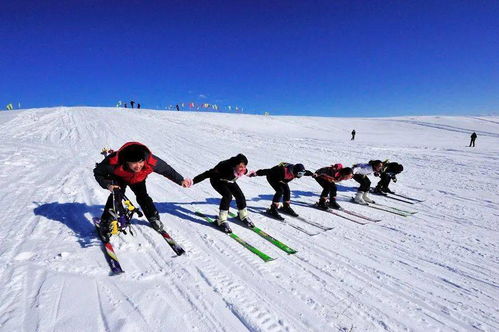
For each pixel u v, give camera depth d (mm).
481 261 4023
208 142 15766
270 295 2943
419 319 2787
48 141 12203
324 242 4363
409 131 34125
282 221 5133
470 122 41406
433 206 6531
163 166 3902
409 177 9539
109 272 3027
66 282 2764
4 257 3061
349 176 5805
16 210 4441
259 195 6793
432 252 4234
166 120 25922
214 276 3166
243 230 4566
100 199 5309
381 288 3254
